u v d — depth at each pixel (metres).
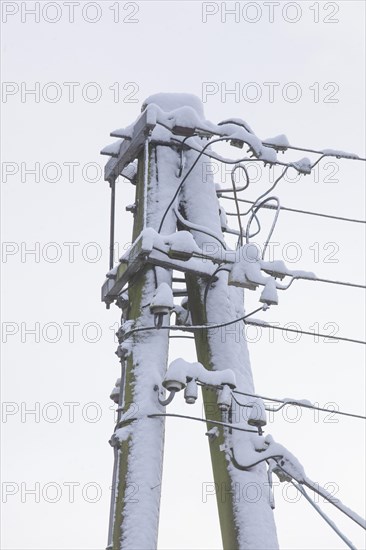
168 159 11.41
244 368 10.85
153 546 9.34
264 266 10.73
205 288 11.09
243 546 9.70
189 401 9.95
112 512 9.61
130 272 10.69
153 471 9.65
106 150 11.63
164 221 11.02
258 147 11.05
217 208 11.47
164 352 10.34
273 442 10.15
